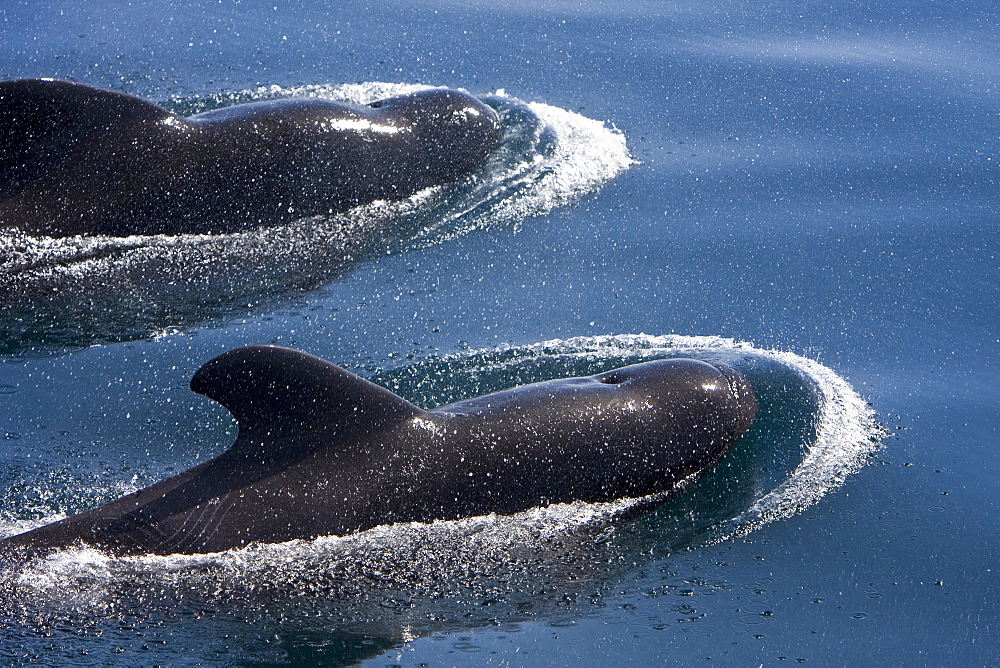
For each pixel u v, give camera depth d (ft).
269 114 186.39
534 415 128.36
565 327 162.50
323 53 243.40
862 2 278.46
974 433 144.66
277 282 172.04
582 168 203.92
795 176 205.67
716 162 209.46
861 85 238.89
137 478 132.26
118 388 147.95
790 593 119.55
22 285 165.99
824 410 146.00
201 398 146.82
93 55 237.45
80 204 172.96
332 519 117.29
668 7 272.72
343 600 112.57
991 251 185.06
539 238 184.85
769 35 261.24
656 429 132.67
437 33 254.88
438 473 121.39
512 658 109.40
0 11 253.85
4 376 149.18
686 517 129.29
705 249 183.32
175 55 239.71
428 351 156.25
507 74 237.66
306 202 185.68
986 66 248.32
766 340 161.27
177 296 167.53
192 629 108.06
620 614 115.44
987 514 131.44
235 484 117.08
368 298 168.86
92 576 110.32
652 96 231.91
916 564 123.95
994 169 209.26
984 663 112.06
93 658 104.17
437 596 114.73
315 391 118.42
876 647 113.50
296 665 106.63
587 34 257.34
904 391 152.25
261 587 112.16
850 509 131.54
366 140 190.90
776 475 136.05
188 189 178.09
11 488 129.18
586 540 123.95
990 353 160.56
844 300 171.53
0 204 169.58
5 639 104.99
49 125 171.94
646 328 163.02
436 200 193.77
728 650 112.16
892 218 193.88
